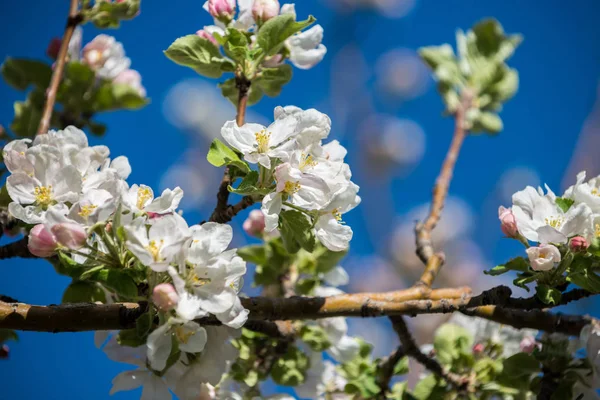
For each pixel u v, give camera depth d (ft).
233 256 5.46
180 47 5.83
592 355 5.82
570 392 5.87
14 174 5.49
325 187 5.51
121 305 5.49
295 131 5.55
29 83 6.51
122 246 5.44
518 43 6.89
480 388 6.10
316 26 5.97
